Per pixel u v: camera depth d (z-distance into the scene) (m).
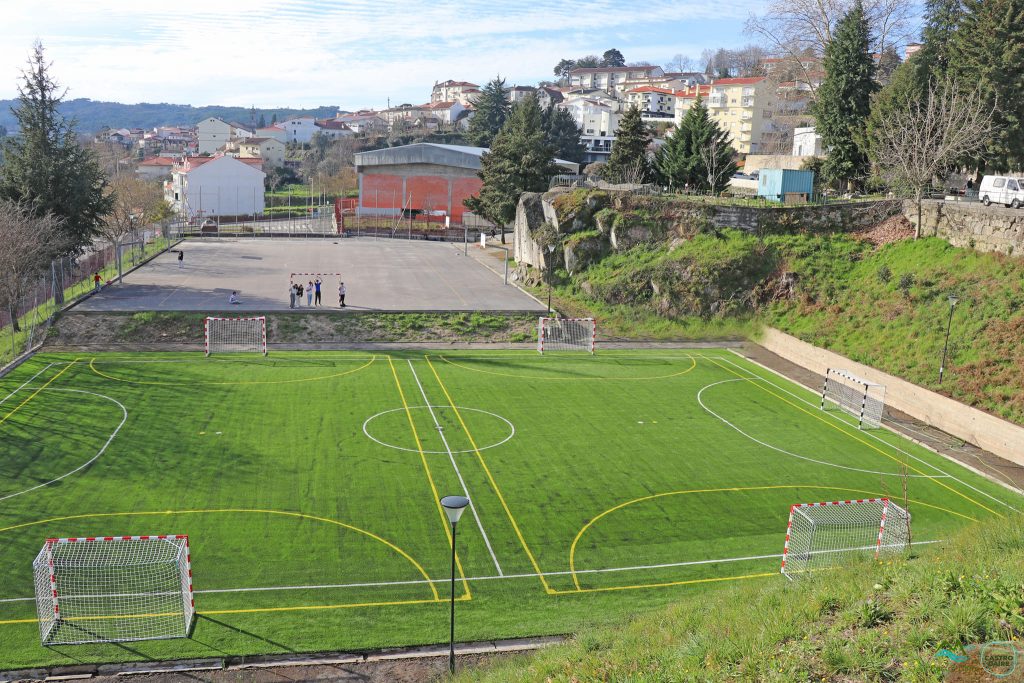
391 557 26.94
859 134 76.38
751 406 44.78
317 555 26.84
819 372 51.75
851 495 33.38
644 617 22.11
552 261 67.56
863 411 42.31
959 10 71.38
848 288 58.88
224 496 30.88
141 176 180.00
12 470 32.19
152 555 26.17
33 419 38.03
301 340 54.09
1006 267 50.88
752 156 117.69
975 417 39.94
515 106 101.12
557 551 27.80
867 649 15.35
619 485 33.47
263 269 75.12
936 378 44.31
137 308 55.38
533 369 50.66
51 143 63.84
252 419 39.50
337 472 33.53
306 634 22.61
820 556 27.06
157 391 43.12
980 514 31.88
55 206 63.06
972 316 48.19
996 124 63.94
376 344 54.56
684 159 84.25
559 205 69.50
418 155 116.88
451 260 84.94
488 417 41.28
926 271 55.53
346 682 20.59
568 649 19.95
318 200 157.88
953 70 67.75
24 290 52.91
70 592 23.97
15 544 26.56
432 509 30.55
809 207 65.50
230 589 24.64
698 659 16.66
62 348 50.47
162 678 20.52
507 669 19.80
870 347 50.69
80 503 29.70
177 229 108.44
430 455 35.84
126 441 35.88
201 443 36.06
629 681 16.47
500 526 29.44
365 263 80.94
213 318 54.06
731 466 36.03
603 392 46.44
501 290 67.75
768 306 60.44
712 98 152.00
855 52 77.75
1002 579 16.83
